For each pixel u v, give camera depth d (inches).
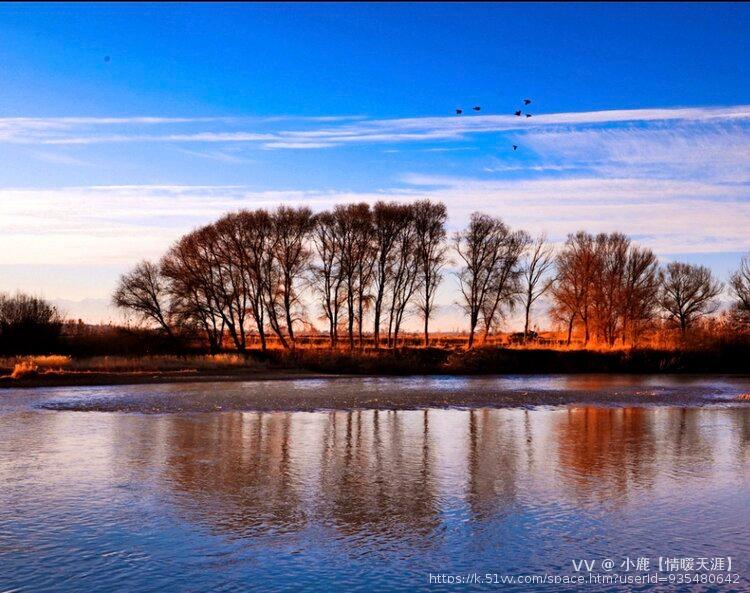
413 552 603.2
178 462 934.4
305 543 621.9
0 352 2689.5
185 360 2642.7
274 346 3171.8
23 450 1005.8
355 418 1378.0
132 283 2992.1
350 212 3068.4
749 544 627.5
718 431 1238.3
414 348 2891.2
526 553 603.2
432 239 3181.6
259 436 1146.0
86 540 623.5
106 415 1385.3
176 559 581.6
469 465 928.9
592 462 951.6
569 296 3302.2
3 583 530.3
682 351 2896.2
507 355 2812.5
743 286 3316.9
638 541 633.0
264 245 3014.3
